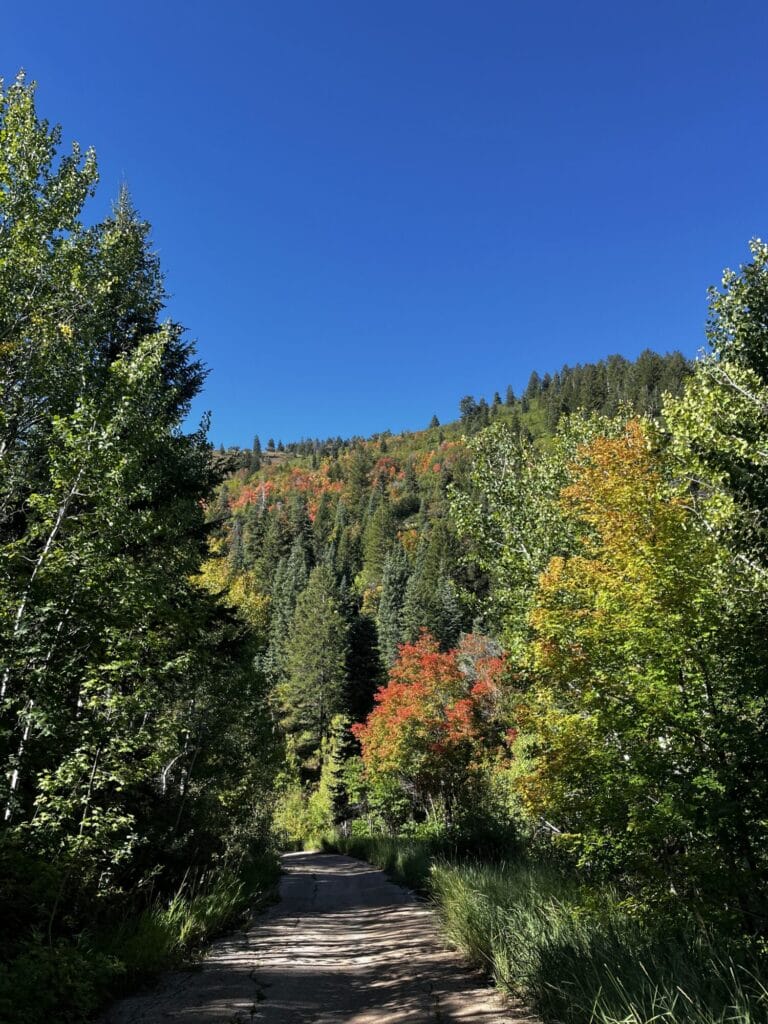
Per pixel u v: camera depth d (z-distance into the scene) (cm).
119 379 839
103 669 673
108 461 728
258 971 648
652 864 609
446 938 757
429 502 13650
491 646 3159
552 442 1669
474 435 1686
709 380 1088
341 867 2225
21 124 1088
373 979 633
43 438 930
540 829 1254
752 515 905
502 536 1605
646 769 605
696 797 563
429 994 544
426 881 1217
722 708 613
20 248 1048
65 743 666
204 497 1335
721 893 530
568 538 1441
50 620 670
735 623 625
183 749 1134
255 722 1755
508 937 594
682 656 633
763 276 1142
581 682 737
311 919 1070
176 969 639
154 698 748
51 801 617
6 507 870
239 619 1389
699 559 700
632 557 735
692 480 992
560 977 454
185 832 1066
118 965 527
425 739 2534
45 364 1004
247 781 1728
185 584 1039
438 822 2189
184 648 941
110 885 730
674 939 487
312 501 15862
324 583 6019
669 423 1005
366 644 5500
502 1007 481
